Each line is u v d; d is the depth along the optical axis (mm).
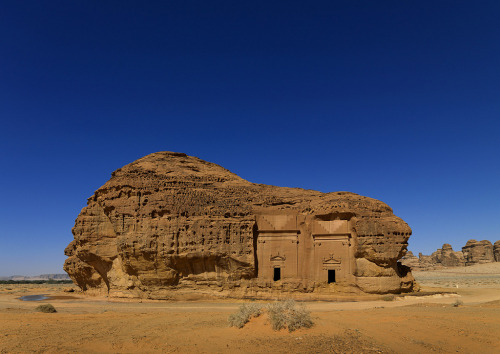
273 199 50125
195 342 18422
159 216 47156
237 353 16188
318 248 46312
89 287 56688
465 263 168875
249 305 22844
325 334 18031
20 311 35156
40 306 35469
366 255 44312
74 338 20641
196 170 56219
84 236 50812
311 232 47125
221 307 38219
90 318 28375
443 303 35094
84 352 17922
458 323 20062
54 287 101625
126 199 49125
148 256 45625
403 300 41469
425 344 16516
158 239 45750
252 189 52906
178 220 46469
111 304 43719
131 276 47594
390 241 44500
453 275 142625
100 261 51156
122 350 18375
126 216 47875
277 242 47125
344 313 26000
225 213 47719
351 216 46406
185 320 25453
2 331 22797
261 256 46688
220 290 45250
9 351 18156
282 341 17203
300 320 19578
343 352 15500
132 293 47375
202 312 31312
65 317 28844
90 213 51938
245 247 45906
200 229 46219
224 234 46031
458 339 17203
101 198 51125
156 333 21078
